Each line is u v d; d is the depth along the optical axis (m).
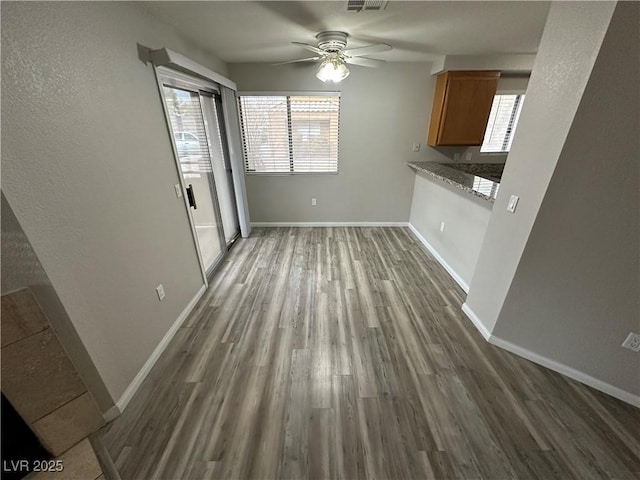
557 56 1.39
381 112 3.86
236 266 3.27
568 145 1.35
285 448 1.38
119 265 1.56
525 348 1.90
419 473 1.29
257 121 3.89
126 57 1.64
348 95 3.76
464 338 2.11
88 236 1.34
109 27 1.50
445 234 3.23
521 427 1.48
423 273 3.10
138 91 1.76
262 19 2.05
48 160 1.13
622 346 1.57
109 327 1.48
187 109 2.62
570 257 1.56
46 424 0.98
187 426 1.48
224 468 1.30
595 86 1.22
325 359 1.92
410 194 4.38
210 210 3.18
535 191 1.57
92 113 1.37
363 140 4.02
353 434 1.45
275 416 1.53
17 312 0.87
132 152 1.69
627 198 1.35
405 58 3.40
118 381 1.55
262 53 3.06
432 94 3.77
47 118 1.13
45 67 1.12
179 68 2.26
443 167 3.58
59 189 1.18
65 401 1.00
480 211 2.50
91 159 1.36
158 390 1.69
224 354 1.97
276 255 3.54
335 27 2.23
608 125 1.27
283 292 2.74
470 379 1.76
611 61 1.17
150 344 1.85
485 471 1.29
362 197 4.38
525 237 1.65
